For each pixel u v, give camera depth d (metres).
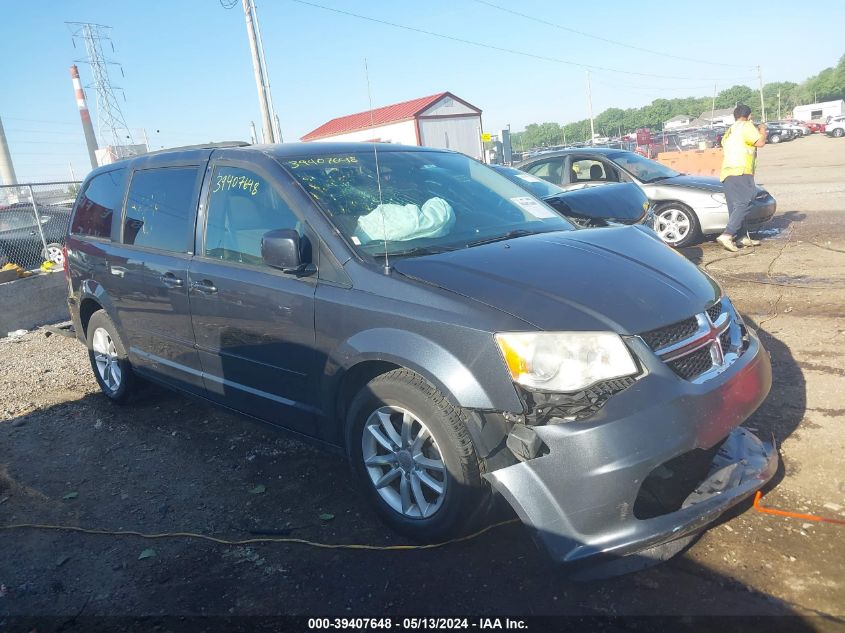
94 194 5.39
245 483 3.97
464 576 2.90
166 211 4.45
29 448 4.78
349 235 3.38
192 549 3.34
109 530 3.60
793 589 2.63
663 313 2.84
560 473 2.57
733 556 2.86
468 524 2.96
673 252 3.62
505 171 7.90
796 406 4.15
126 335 4.95
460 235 3.64
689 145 36.25
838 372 4.58
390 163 4.15
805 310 6.04
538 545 2.61
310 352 3.38
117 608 2.94
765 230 10.48
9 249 12.52
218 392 4.12
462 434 2.83
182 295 4.13
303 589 2.94
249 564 3.16
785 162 26.42
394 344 2.96
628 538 2.54
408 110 28.92
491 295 2.88
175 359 4.45
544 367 2.65
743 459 3.03
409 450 3.07
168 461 4.37
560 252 3.30
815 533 2.95
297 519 3.51
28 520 3.78
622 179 9.95
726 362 2.98
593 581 2.75
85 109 47.62
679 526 2.58
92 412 5.40
